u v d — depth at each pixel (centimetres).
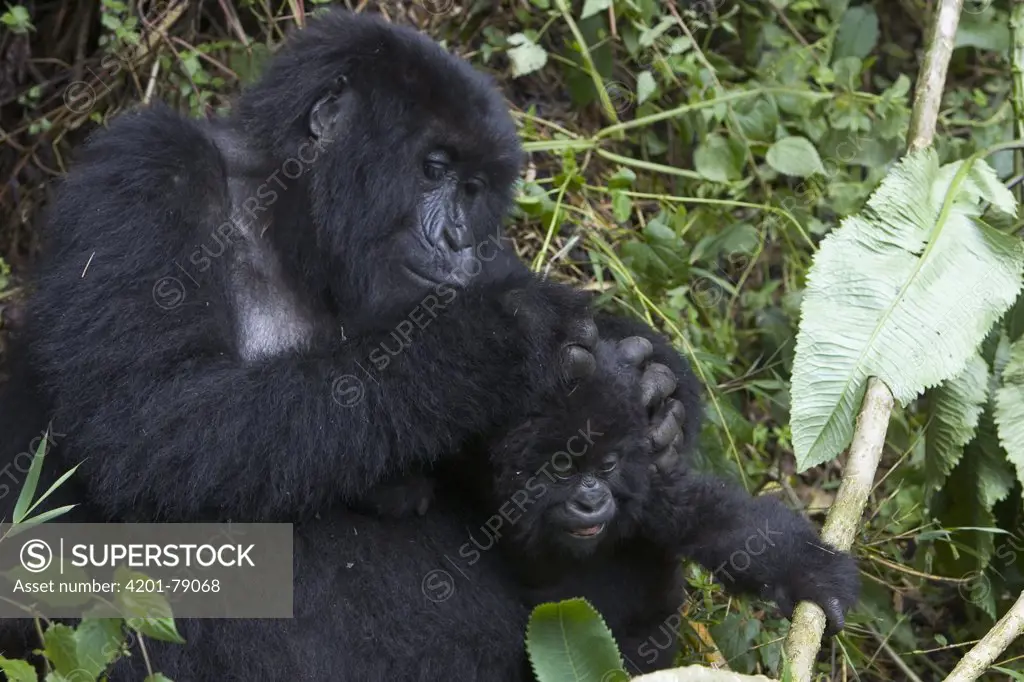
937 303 795
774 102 1091
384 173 781
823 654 912
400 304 751
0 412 763
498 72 1137
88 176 734
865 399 775
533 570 739
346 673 704
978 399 840
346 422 680
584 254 1095
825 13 1213
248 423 673
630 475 705
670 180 1149
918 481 962
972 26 1150
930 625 976
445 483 758
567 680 652
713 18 1142
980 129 1126
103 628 586
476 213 812
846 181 1111
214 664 694
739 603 918
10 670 581
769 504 766
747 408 1081
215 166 765
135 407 674
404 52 788
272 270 784
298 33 829
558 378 692
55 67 1121
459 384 692
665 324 1027
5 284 1001
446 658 717
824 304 797
